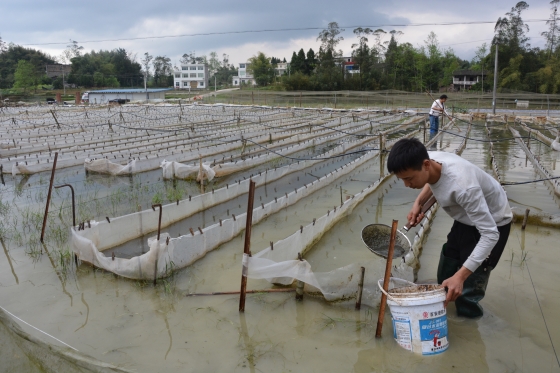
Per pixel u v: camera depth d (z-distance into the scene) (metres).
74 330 3.71
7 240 5.79
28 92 56.25
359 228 6.43
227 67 109.06
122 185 9.05
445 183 3.07
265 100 38.84
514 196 8.03
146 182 9.33
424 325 3.20
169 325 3.78
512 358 3.27
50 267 4.98
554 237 5.81
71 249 5.41
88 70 74.50
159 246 4.54
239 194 8.22
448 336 3.50
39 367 3.11
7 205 7.42
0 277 4.74
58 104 39.91
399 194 8.40
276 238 5.93
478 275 3.55
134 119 22.94
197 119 23.09
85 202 7.66
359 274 4.05
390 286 3.88
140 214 6.00
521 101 33.81
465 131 19.22
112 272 4.77
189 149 12.38
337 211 6.60
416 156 2.94
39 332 3.65
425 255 5.31
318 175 10.21
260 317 3.90
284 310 4.02
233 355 3.36
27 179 9.55
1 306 4.11
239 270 4.90
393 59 57.28
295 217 6.89
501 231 3.33
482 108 32.31
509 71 44.44
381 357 3.29
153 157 10.66
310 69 61.69
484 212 2.95
